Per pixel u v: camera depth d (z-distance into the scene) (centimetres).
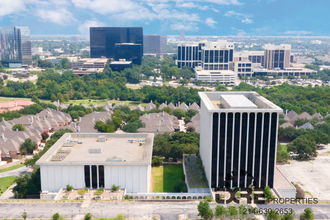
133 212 14925
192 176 18362
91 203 15512
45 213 14725
